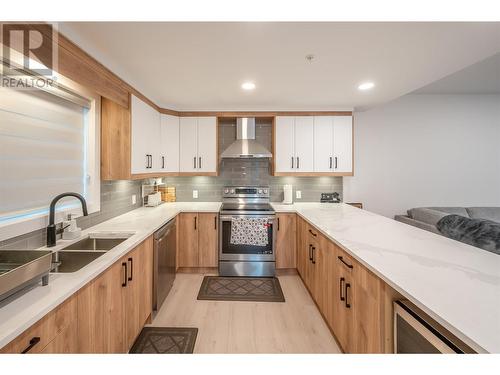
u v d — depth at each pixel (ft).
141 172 9.10
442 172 13.73
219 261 11.00
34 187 5.62
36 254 4.23
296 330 7.36
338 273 6.33
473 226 6.35
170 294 9.43
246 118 12.21
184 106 11.60
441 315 2.93
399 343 4.06
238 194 12.67
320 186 13.04
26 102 5.35
